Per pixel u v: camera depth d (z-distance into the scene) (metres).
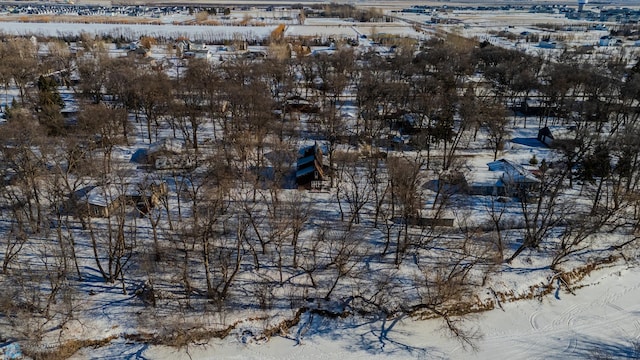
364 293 72.06
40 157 85.62
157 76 136.75
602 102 139.75
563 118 145.38
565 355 65.31
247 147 98.38
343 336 67.31
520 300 74.50
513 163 105.62
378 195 94.12
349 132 124.06
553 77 152.00
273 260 76.44
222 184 85.50
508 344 67.00
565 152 99.25
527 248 82.44
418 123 125.06
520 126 142.38
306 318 69.38
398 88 138.38
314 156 101.38
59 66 181.50
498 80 172.88
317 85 171.88
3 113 128.25
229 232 80.81
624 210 92.44
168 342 64.00
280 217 82.00
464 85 163.25
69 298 64.88
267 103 118.44
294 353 64.50
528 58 198.62
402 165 87.88
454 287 69.88
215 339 65.50
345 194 92.56
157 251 74.38
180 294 70.00
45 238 78.00
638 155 105.75
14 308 65.38
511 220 88.00
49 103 115.25
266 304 69.94
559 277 78.25
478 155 118.25
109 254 68.94
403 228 84.50
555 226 88.25
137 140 118.75
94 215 83.62
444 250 80.38
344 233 80.75
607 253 83.38
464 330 68.94
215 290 68.75
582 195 97.94
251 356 63.69
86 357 61.81
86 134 95.56
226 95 130.75
